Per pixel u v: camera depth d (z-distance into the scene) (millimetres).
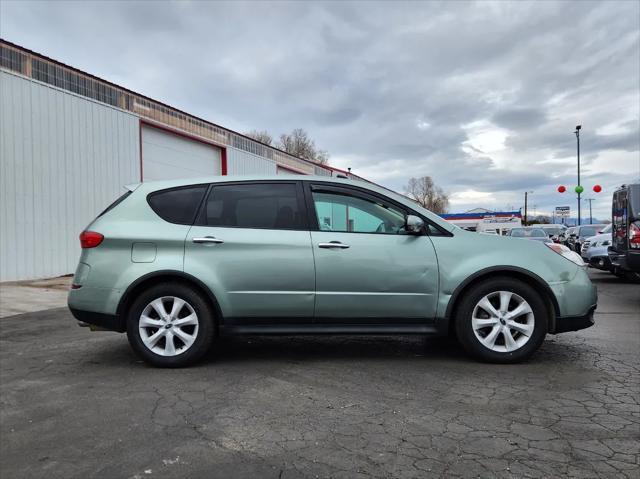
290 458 2699
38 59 11938
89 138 13227
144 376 4195
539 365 4453
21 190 11492
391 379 4070
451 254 4477
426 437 2949
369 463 2639
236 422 3191
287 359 4734
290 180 4703
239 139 21000
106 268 4383
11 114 11258
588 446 2816
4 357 4879
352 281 4414
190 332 4500
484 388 3826
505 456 2703
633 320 6762
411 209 4645
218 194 4633
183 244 4414
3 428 3141
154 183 4719
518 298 4461
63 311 7910
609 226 14820
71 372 4340
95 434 3031
